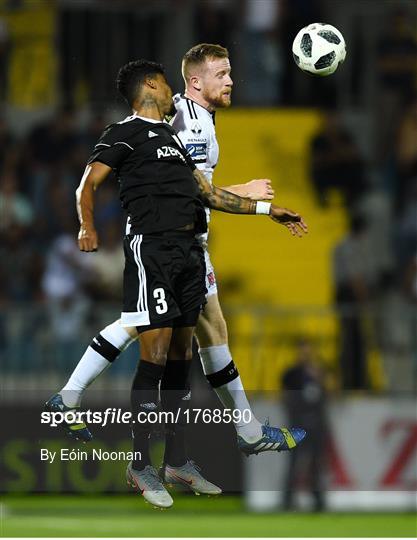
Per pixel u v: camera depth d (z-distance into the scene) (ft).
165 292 65.62
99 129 155.53
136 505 122.52
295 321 125.29
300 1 161.07
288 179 160.35
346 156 157.28
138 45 160.25
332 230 156.04
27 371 124.16
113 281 140.46
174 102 69.31
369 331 124.57
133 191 66.03
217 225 156.56
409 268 141.49
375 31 161.99
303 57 70.79
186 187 66.28
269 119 163.12
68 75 160.97
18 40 161.48
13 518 113.70
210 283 69.72
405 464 123.13
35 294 140.87
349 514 120.37
